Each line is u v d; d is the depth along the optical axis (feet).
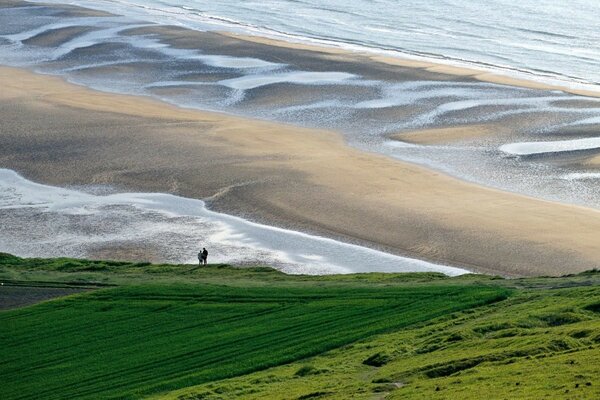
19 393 400.67
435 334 421.59
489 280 546.26
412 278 560.61
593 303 429.38
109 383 404.16
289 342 437.99
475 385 312.91
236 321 470.80
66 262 615.57
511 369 329.93
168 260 652.07
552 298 460.14
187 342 445.37
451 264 645.10
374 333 442.50
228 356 426.10
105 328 469.98
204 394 368.07
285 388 363.15
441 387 320.29
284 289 518.78
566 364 322.34
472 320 441.68
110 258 655.76
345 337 438.81
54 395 396.37
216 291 517.14
